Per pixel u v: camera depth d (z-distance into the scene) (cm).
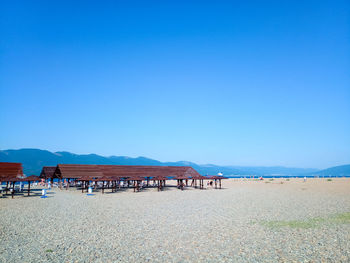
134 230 1761
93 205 2950
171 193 4519
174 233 1678
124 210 2603
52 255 1255
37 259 1196
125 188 5491
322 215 2295
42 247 1380
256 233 1669
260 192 4688
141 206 2888
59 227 1842
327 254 1270
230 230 1752
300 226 1856
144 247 1387
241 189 5444
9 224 1919
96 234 1653
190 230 1758
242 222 2009
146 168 5944
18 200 3359
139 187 5341
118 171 5578
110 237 1583
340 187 5741
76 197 3756
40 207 2767
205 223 1980
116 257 1234
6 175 4456
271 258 1221
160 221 2058
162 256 1251
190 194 4341
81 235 1627
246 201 3338
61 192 4525
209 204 3058
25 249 1344
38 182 6900
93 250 1335
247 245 1421
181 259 1211
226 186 6488
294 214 2353
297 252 1302
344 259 1202
